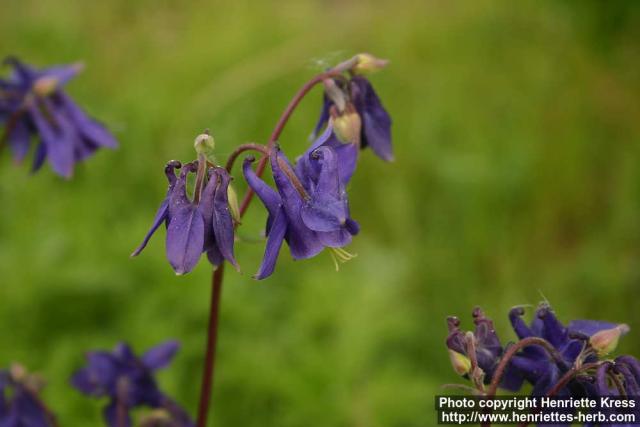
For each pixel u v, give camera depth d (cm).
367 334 712
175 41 1281
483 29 1197
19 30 1279
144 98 1093
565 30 1183
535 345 377
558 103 1093
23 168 941
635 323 842
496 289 870
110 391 523
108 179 966
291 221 353
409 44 1198
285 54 1178
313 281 755
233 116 1079
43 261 777
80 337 735
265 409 707
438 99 1088
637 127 1058
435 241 920
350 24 1257
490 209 943
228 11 1306
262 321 761
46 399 680
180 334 735
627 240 916
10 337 746
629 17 1170
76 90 1157
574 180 995
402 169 988
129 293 768
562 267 899
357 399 680
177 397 691
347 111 434
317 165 361
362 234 938
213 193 351
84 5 1335
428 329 820
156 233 819
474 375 368
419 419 684
